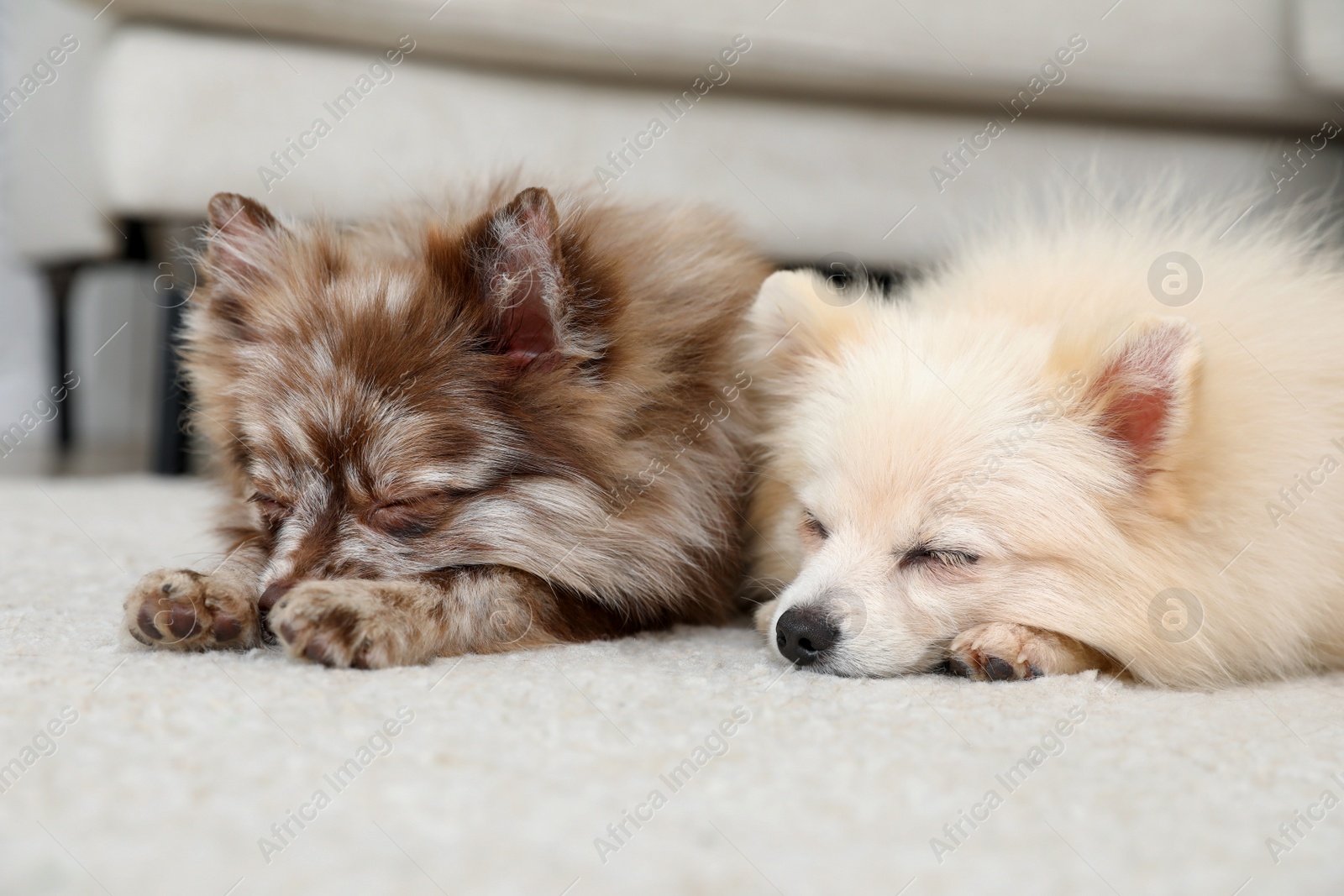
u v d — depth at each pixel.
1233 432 0.90
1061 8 1.16
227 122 1.16
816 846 0.75
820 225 1.24
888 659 0.89
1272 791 0.78
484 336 0.90
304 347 0.90
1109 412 0.89
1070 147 1.24
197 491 1.30
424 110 1.17
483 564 0.90
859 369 0.93
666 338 0.93
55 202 1.53
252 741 0.78
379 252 0.95
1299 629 0.90
